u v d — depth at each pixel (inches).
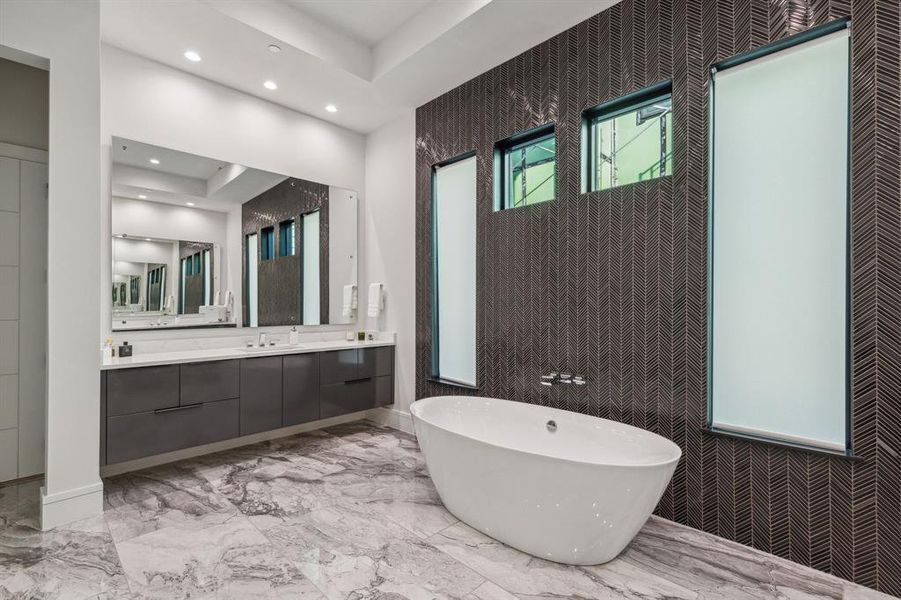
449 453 88.7
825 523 74.1
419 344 149.3
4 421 108.3
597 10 102.5
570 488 72.8
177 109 126.6
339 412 143.0
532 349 116.3
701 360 87.6
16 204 110.3
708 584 70.9
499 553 79.4
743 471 82.7
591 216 104.7
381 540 83.2
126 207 118.7
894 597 67.9
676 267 91.1
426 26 115.3
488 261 126.9
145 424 104.0
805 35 77.2
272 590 68.5
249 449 134.3
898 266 68.4
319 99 144.9
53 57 85.7
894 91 68.7
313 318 157.0
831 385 76.2
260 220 143.7
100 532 84.6
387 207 162.9
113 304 116.4
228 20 104.7
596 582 71.3
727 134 87.7
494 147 125.8
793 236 80.2
